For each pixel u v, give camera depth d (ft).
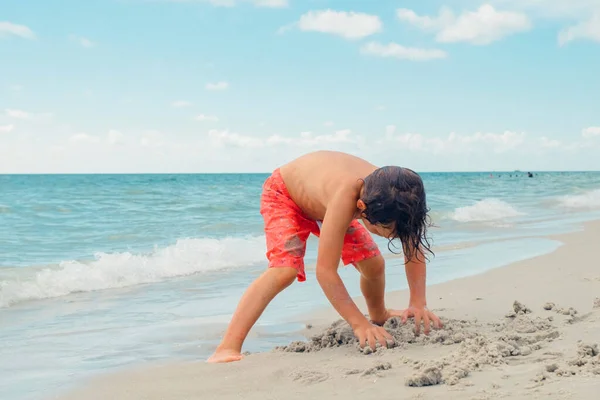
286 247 10.87
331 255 10.15
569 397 6.70
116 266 21.67
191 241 27.81
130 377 9.45
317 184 10.50
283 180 11.23
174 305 16.53
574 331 10.40
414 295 11.21
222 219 43.16
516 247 26.84
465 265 21.57
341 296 10.29
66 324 14.19
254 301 10.74
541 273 18.78
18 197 66.28
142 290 19.01
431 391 7.38
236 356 10.22
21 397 8.59
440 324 10.98
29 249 28.68
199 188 92.94
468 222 42.09
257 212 49.14
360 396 7.47
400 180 9.02
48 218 43.68
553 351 8.92
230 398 7.94
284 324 13.70
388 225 9.23
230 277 21.44
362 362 9.23
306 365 9.31
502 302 14.33
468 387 7.39
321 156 11.09
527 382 7.42
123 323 14.24
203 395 8.17
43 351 11.54
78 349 11.69
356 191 9.95
